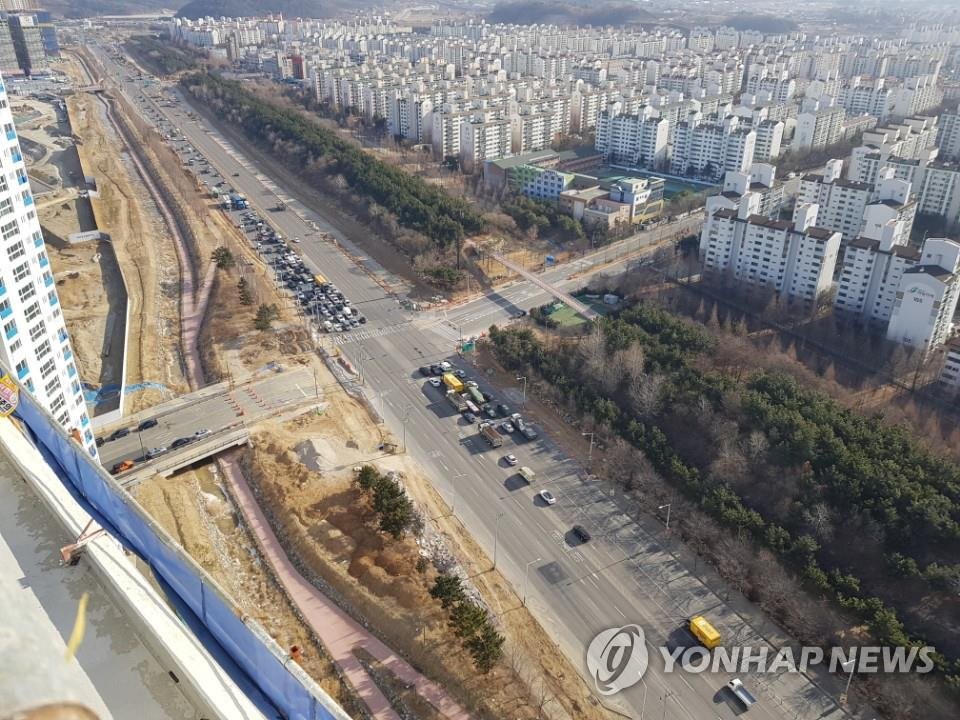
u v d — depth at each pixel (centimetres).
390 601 11456
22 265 9994
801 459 13675
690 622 11331
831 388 17012
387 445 15600
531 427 16350
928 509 12062
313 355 19238
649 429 15588
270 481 14088
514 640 10931
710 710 10094
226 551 12744
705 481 13862
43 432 4653
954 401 17188
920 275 18450
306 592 11894
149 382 17975
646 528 13412
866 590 11750
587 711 9950
